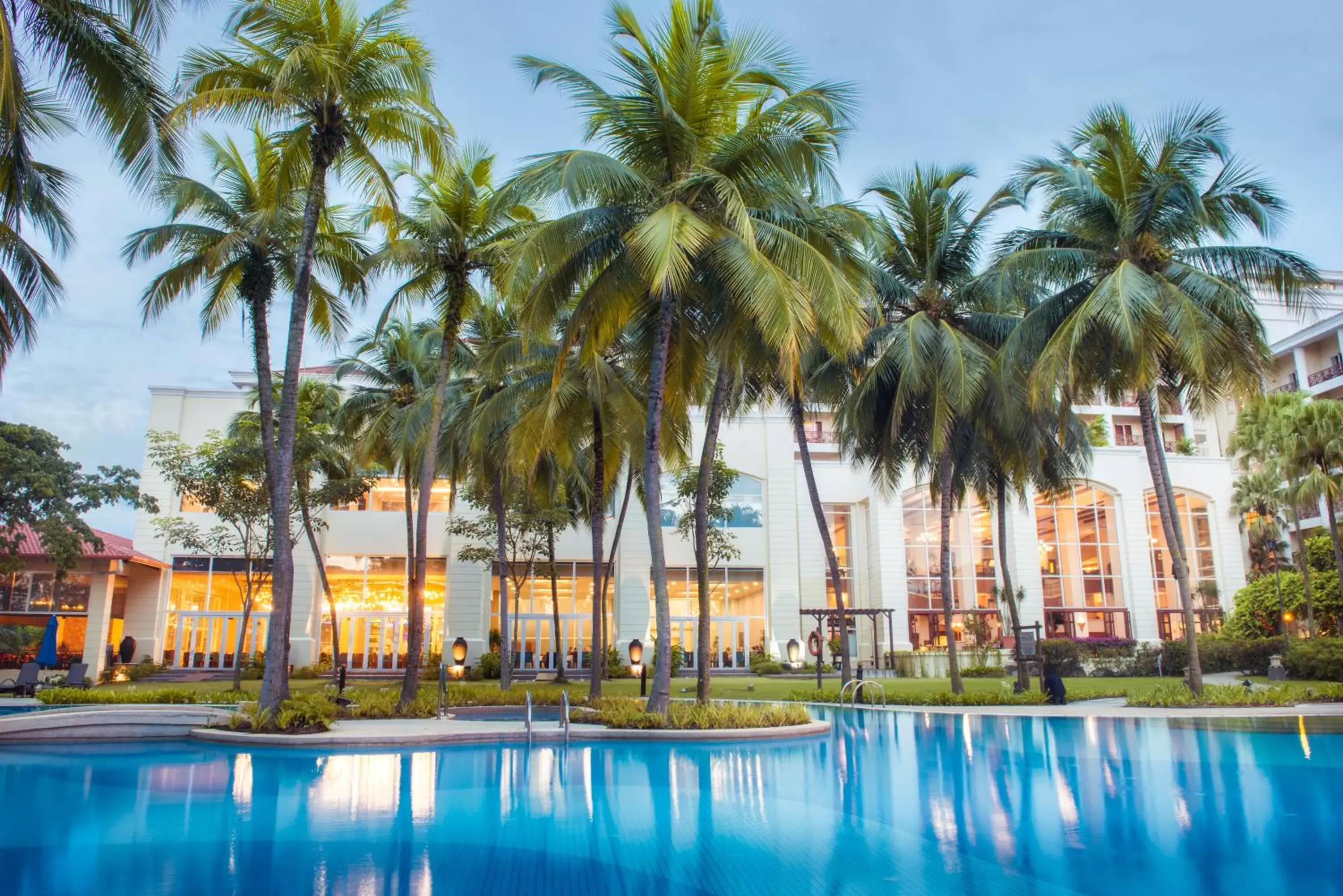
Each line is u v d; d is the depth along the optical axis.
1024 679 25.34
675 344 18.11
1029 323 21.59
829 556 23.56
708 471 18.75
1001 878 6.47
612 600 41.31
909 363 21.41
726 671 41.00
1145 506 47.09
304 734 14.39
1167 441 60.16
